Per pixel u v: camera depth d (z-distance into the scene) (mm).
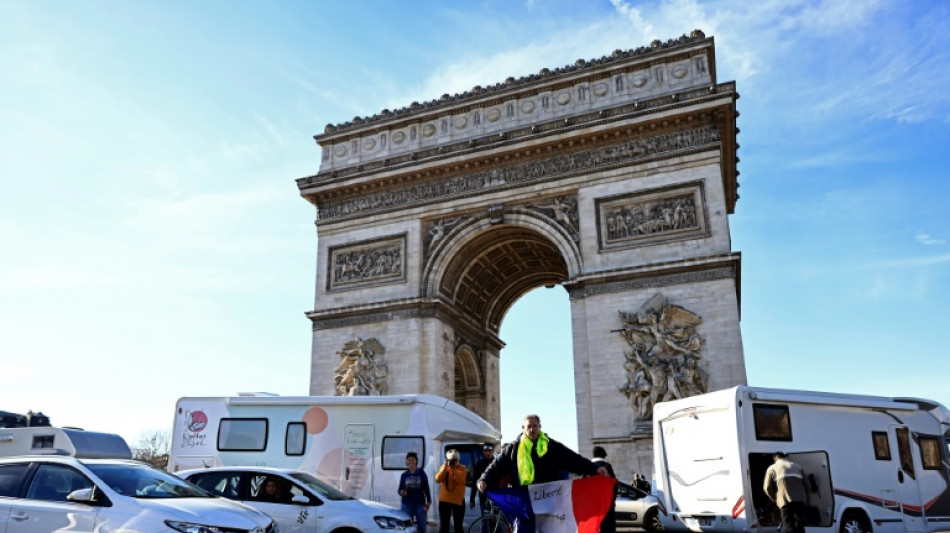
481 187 67500
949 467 36125
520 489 16734
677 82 63375
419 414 37344
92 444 41844
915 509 33781
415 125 72625
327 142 76250
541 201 65188
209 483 27297
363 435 37562
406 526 26359
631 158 62281
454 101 71062
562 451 16828
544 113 67375
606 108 63344
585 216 62531
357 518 25344
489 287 77562
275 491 26578
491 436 41281
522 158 66375
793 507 27969
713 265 56656
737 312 55250
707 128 60531
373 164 71250
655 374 55438
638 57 64875
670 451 33875
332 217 73250
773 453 30578
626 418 56125
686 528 32312
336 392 66500
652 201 60688
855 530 31438
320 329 69562
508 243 70688
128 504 18922
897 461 33875
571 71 67062
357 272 70312
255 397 39250
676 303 57094
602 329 58875
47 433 41312
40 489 20156
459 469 31797
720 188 58656
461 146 67625
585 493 16562
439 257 67562
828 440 32094
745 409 30562
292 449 37969
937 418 36719
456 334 71250
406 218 69750
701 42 63125
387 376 65375
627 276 59031
